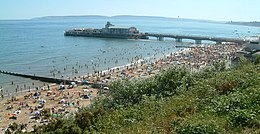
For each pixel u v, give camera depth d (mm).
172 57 132625
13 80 93625
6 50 151000
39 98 74125
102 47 171500
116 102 24000
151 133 11688
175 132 11102
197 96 17234
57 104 69000
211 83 18953
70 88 83062
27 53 143375
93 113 20516
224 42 188125
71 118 22047
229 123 11195
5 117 60312
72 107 66312
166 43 197375
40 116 60500
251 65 25688
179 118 12719
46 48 162625
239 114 11406
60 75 99562
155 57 140125
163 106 16938
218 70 28906
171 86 24109
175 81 24219
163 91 23391
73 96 75250
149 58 137125
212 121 11094
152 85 24516
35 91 81000
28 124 56062
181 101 16625
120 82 25625
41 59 127938
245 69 23109
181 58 128875
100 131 16125
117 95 24844
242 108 12656
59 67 113062
